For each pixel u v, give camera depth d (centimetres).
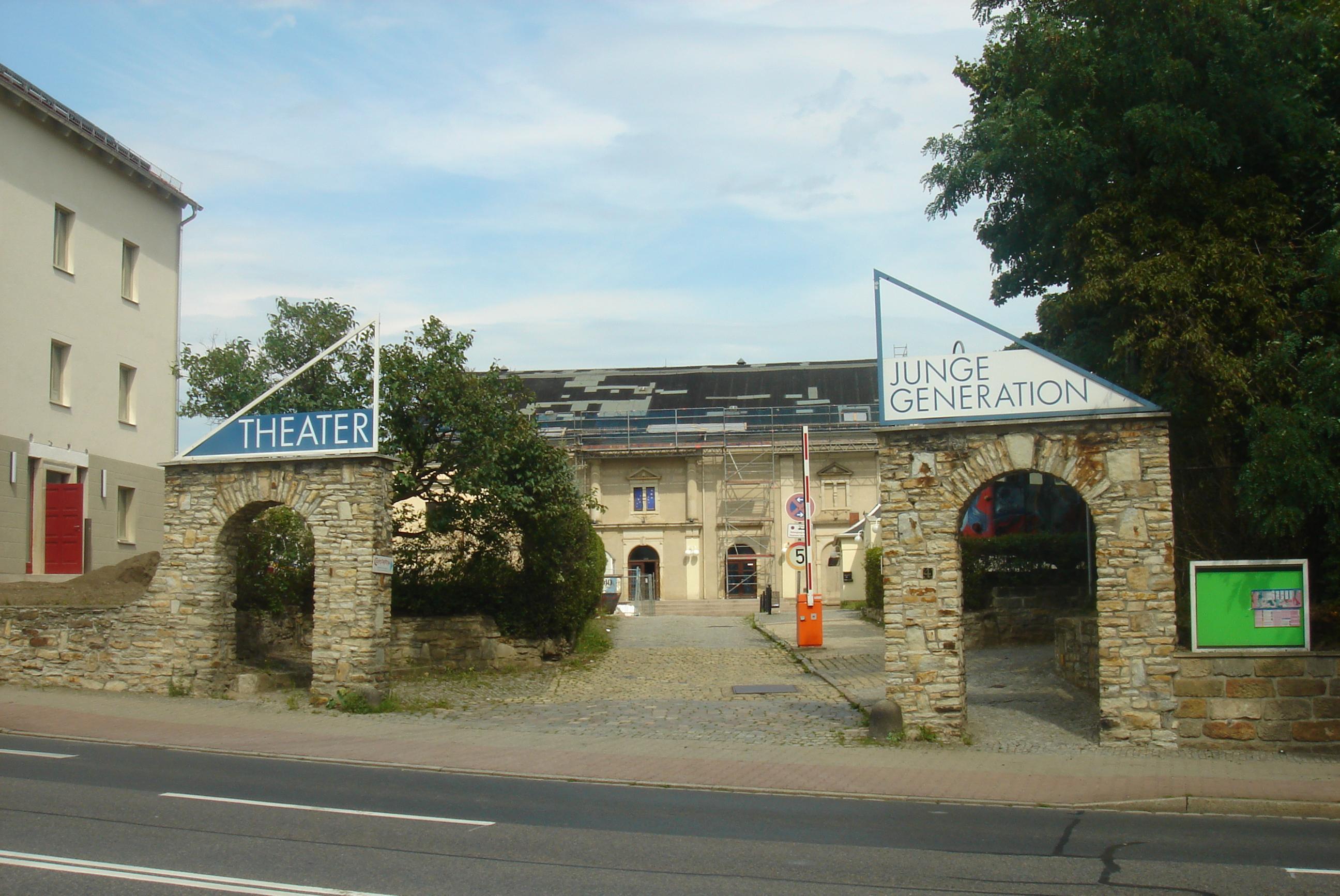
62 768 1209
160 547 3347
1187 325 1620
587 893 750
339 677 1758
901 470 1532
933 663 1505
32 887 730
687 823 1017
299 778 1214
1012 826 1041
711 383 6794
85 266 3050
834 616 3859
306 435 1811
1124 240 1762
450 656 2242
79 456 2984
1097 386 1480
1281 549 1641
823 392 6525
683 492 6094
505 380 2394
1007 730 1559
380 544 1795
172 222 3481
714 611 5297
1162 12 1697
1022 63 1869
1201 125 1669
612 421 6300
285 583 2161
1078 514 2573
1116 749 1438
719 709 1808
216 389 2222
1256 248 1684
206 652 1838
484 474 2153
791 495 5994
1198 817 1110
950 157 1962
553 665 2359
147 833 893
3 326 2717
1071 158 1798
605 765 1348
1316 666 1418
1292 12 1814
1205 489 1705
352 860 824
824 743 1507
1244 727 1423
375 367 1806
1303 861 891
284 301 2284
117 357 3177
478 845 888
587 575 2584
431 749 1434
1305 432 1441
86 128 3050
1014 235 2081
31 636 1916
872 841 952
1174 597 1448
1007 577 2417
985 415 1506
